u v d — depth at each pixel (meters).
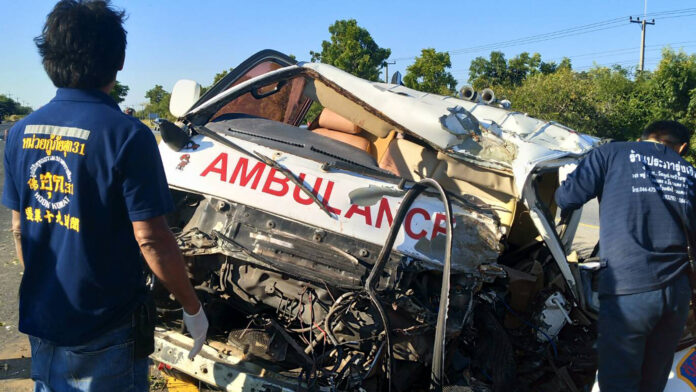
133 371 2.17
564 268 3.30
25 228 2.06
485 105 4.77
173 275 2.02
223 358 2.89
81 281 1.97
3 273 5.73
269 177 3.18
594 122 22.70
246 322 3.39
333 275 2.84
